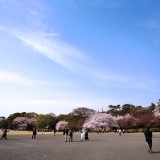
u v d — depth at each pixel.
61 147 28.42
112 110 151.75
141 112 127.75
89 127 105.25
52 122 148.00
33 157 17.83
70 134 42.12
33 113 175.75
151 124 104.50
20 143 36.16
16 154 20.06
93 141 41.94
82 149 25.59
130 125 111.06
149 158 17.50
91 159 16.80
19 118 156.50
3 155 19.14
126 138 52.69
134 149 25.62
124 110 144.12
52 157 17.91
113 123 107.12
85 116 146.75
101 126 105.69
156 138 50.59
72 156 18.67
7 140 45.03
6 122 168.75
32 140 45.34
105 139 48.75
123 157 18.11
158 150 24.22
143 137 57.59
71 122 135.00
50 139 49.72
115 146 30.08
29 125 156.88
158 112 109.25
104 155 19.53
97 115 111.00
